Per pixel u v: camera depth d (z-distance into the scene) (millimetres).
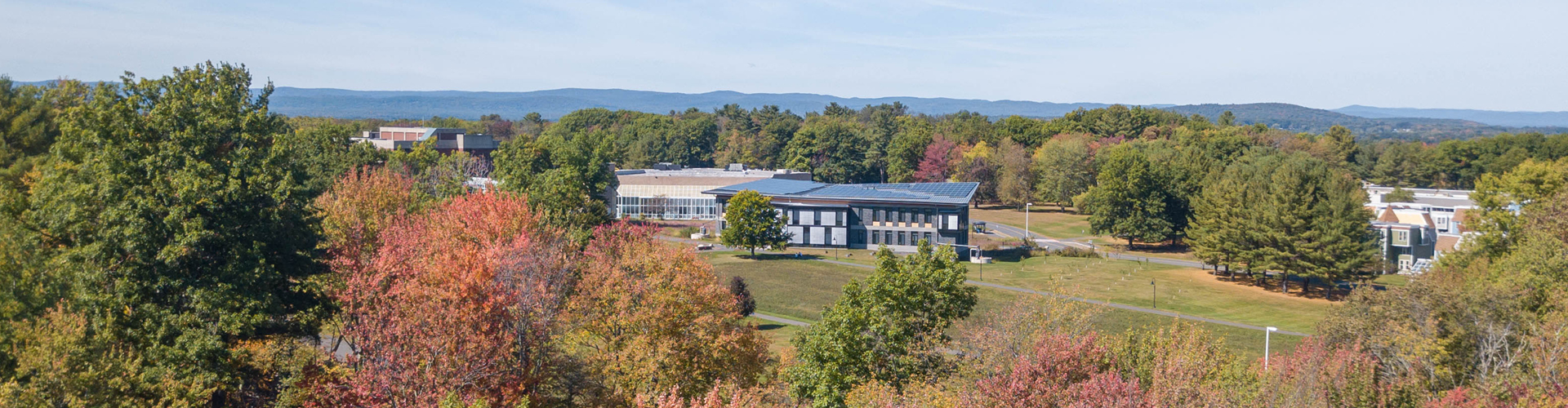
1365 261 94250
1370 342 37562
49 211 36719
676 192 157875
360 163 98688
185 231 34594
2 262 29062
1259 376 32000
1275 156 156625
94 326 29828
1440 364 35875
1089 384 27312
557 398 39312
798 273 105062
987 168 192000
